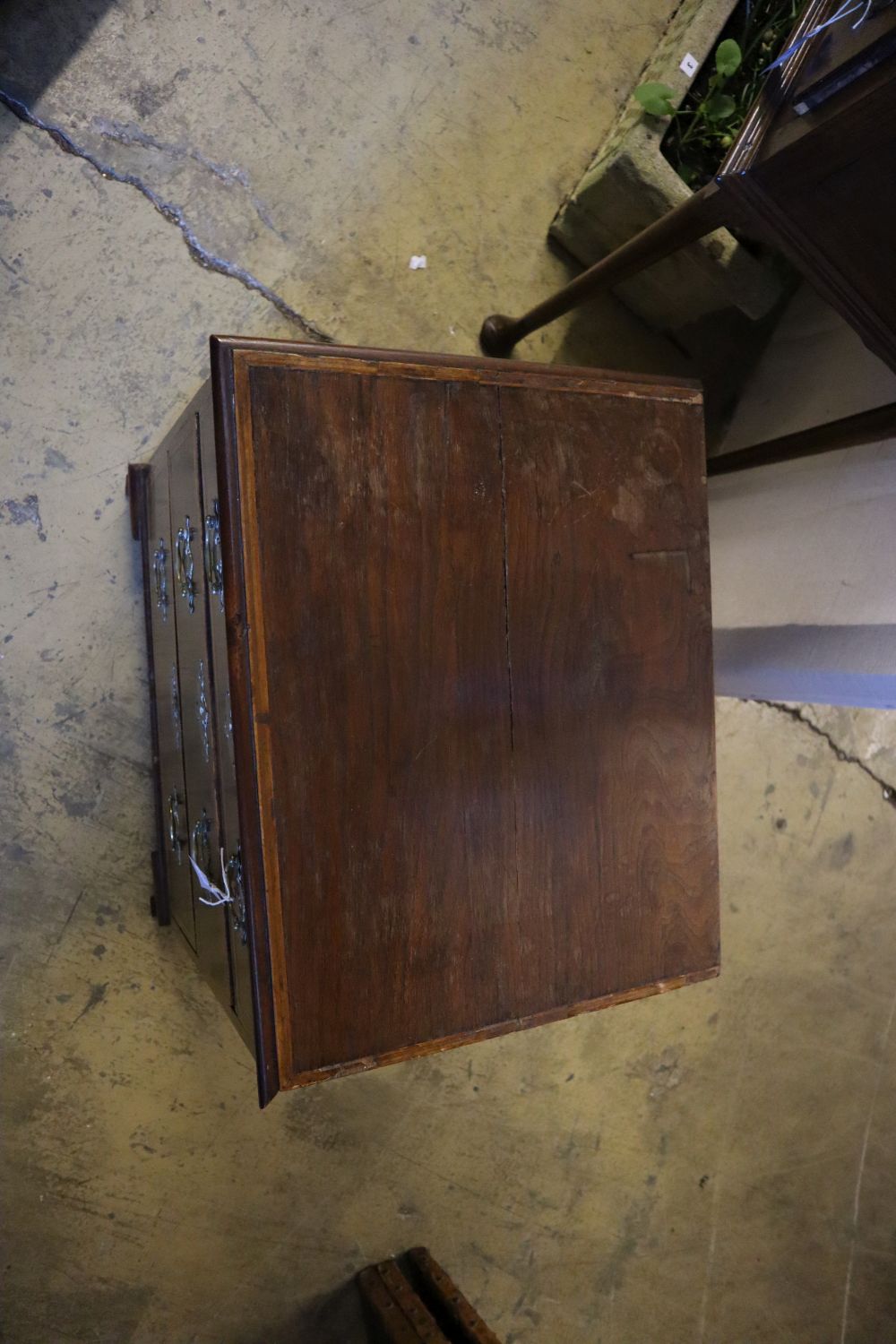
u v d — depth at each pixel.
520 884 1.32
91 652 1.86
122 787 1.89
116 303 1.86
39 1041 1.85
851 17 1.31
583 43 2.15
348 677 1.20
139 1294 1.93
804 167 1.36
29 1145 1.85
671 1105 2.41
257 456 1.15
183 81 1.88
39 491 1.82
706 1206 2.44
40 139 1.80
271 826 1.17
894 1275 2.67
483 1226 2.21
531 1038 2.26
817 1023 2.58
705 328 2.27
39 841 1.84
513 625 1.29
